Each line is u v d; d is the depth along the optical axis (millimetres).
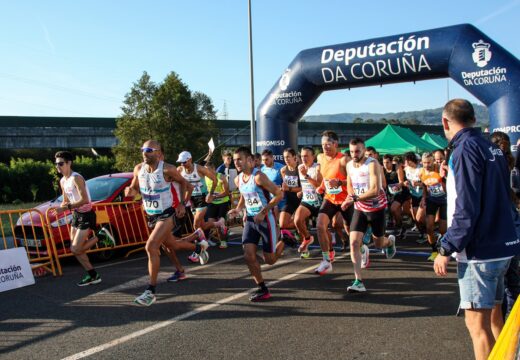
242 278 6574
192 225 9336
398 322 4609
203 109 53344
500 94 8656
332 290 5840
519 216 3887
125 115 45812
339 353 3852
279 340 4160
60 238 7441
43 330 4570
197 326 4582
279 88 11391
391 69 9820
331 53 10516
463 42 9000
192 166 8414
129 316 4953
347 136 57438
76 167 36625
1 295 5957
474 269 2820
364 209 5730
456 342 4066
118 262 8031
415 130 58844
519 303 2158
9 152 48906
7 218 16328
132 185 5961
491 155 2838
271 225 5480
